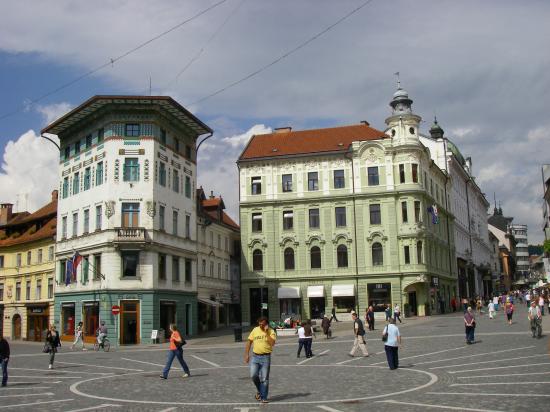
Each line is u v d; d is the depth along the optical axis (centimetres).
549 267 7219
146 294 4750
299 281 6612
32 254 6366
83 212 5159
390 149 6544
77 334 4353
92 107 4981
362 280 6444
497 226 18788
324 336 4356
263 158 6850
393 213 6444
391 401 1473
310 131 7256
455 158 8675
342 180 6656
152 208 4853
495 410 1291
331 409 1384
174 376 2241
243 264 6762
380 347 3225
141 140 4934
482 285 11338
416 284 6391
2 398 1734
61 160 5619
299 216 6706
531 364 2100
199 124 5525
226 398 1617
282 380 2009
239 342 4434
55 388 1966
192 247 5559
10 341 6072
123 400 1631
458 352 2681
